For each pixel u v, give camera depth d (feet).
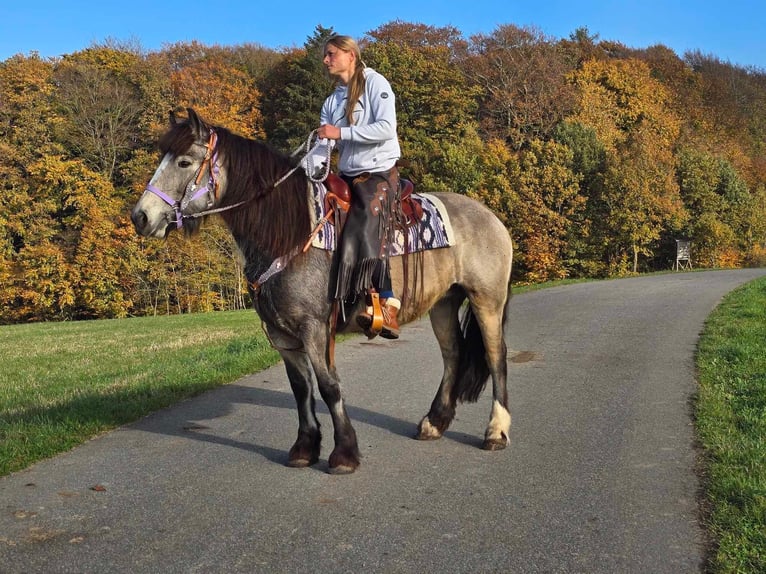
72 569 11.21
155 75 122.62
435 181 124.16
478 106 152.97
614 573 10.82
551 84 153.99
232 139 15.03
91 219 108.37
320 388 15.34
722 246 146.30
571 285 68.28
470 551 11.67
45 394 25.09
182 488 14.71
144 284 113.09
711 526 12.23
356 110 15.67
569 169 130.41
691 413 19.76
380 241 15.21
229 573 11.03
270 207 14.71
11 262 108.99
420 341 33.32
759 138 218.59
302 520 13.00
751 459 15.05
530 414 20.30
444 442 17.89
